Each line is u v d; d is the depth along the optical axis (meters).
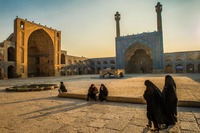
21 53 31.25
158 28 38.47
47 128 3.66
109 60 49.69
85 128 3.62
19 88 10.61
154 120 3.31
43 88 10.62
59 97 7.80
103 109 5.28
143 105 5.77
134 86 11.67
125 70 42.34
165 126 3.56
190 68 39.25
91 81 17.94
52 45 39.34
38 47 41.50
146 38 39.50
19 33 30.75
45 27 37.03
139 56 46.19
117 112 4.87
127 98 6.24
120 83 14.41
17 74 29.72
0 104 6.32
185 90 8.92
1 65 27.09
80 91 9.34
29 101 6.88
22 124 3.96
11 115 4.74
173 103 3.58
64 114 4.78
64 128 3.64
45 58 40.75
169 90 3.65
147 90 3.44
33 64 42.09
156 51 38.25
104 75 25.09
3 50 27.67
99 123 3.92
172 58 40.19
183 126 3.57
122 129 3.48
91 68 52.75
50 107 5.68
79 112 4.97
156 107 3.31
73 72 45.16
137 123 3.84
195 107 5.26
